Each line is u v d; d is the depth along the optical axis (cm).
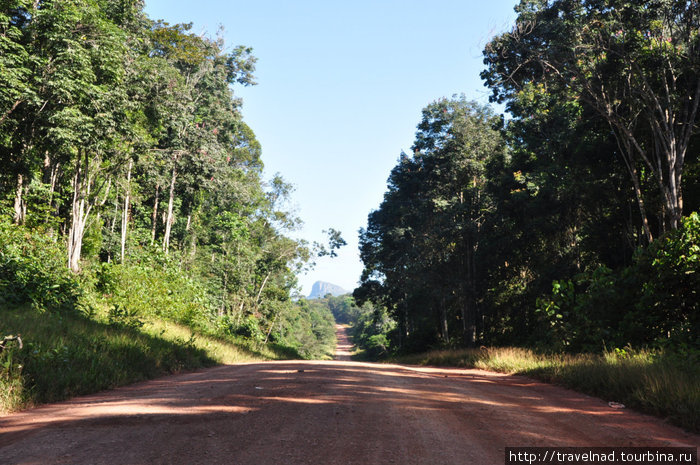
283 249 5350
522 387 944
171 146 3381
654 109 2130
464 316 3750
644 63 2092
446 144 3928
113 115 2294
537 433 479
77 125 2038
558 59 2241
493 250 3456
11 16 1977
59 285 1580
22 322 1008
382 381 921
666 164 2278
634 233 2539
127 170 3159
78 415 528
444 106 4006
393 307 5006
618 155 2462
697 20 2034
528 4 2478
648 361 952
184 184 3847
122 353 1032
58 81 1916
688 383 667
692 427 528
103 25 2192
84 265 2398
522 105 2916
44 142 2106
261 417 518
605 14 2186
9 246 1608
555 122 2841
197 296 2852
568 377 969
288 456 370
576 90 2316
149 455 368
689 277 1348
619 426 539
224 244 4872
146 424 478
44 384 682
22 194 2333
